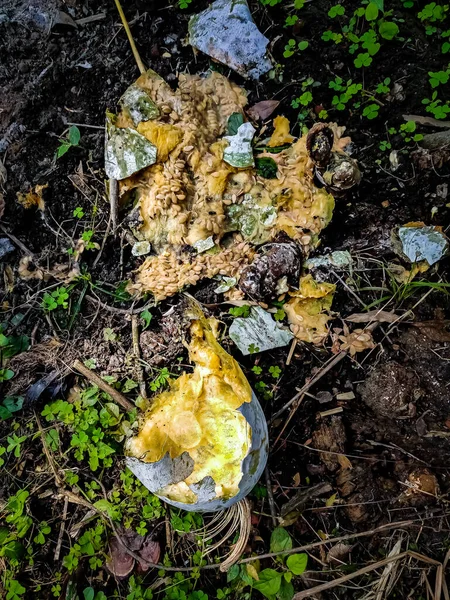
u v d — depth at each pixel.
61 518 0.42
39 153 0.44
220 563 0.41
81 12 0.45
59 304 0.43
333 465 0.42
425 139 0.43
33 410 0.42
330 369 0.43
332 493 0.42
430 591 0.40
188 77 0.43
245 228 0.42
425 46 0.44
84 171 0.44
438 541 0.41
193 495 0.35
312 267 0.42
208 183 0.41
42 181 0.44
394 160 0.43
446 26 0.44
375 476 0.42
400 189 0.43
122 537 0.41
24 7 0.45
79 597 0.41
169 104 0.42
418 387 0.42
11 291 0.44
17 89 0.45
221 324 0.43
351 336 0.42
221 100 0.43
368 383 0.42
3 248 0.44
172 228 0.41
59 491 0.42
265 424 0.37
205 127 0.42
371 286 0.43
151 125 0.40
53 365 0.43
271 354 0.43
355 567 0.41
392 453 0.43
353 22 0.44
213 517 0.41
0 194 0.44
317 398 0.43
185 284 0.42
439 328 0.42
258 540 0.41
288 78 0.44
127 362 0.43
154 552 0.41
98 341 0.43
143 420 0.37
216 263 0.41
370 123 0.44
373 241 0.43
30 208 0.44
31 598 0.41
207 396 0.37
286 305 0.42
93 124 0.44
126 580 0.41
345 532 0.42
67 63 0.45
